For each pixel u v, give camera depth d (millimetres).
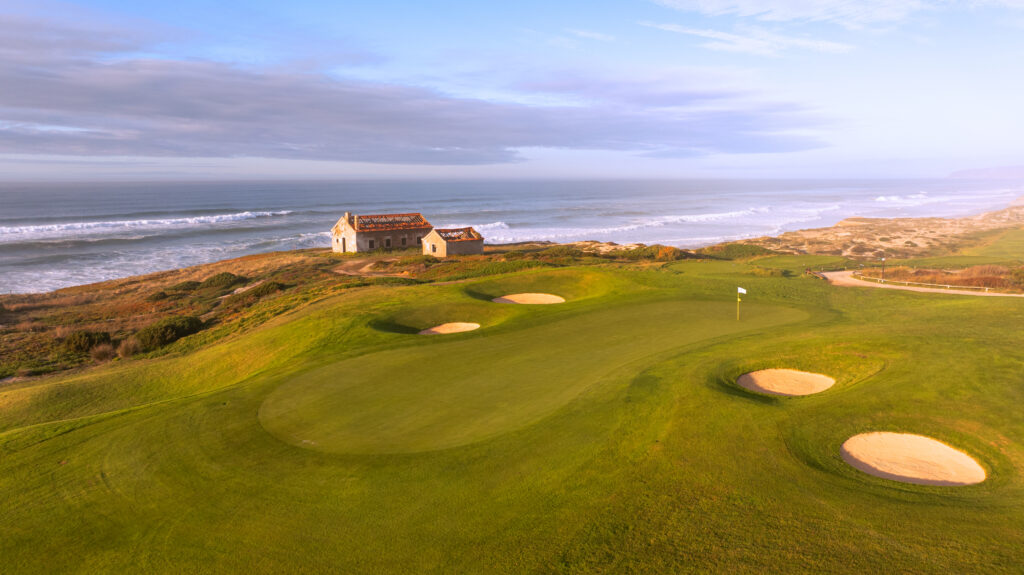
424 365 23719
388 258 75250
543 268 53031
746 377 20812
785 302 35500
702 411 16859
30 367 32469
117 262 84000
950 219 132750
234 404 19766
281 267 67750
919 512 11820
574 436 15805
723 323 29641
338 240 86062
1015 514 11570
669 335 27203
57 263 81250
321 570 10828
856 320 29641
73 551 11844
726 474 13500
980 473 13703
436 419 17797
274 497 13453
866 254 83250
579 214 182750
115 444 16766
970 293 38688
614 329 28781
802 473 13539
